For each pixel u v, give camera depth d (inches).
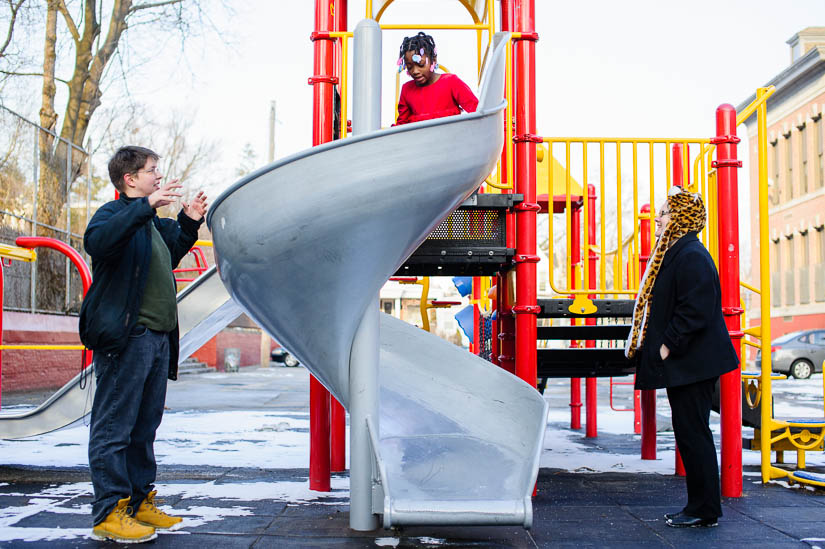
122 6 752.3
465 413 163.8
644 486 187.2
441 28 188.1
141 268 128.6
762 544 129.5
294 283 126.5
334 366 138.3
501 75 140.2
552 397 565.0
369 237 123.0
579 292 185.8
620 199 188.4
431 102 173.8
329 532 135.8
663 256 153.3
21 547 124.0
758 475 202.2
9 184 558.3
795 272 1243.2
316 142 177.6
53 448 249.8
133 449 136.3
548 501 167.9
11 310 546.9
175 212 1114.7
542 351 215.0
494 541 131.3
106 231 121.5
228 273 130.0
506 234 176.6
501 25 224.1
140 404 135.3
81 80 745.0
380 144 120.0
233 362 1016.9
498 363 233.9
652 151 190.4
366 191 119.5
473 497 124.3
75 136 750.5
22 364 556.1
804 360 853.2
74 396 208.2
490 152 130.7
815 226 1171.9
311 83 179.0
